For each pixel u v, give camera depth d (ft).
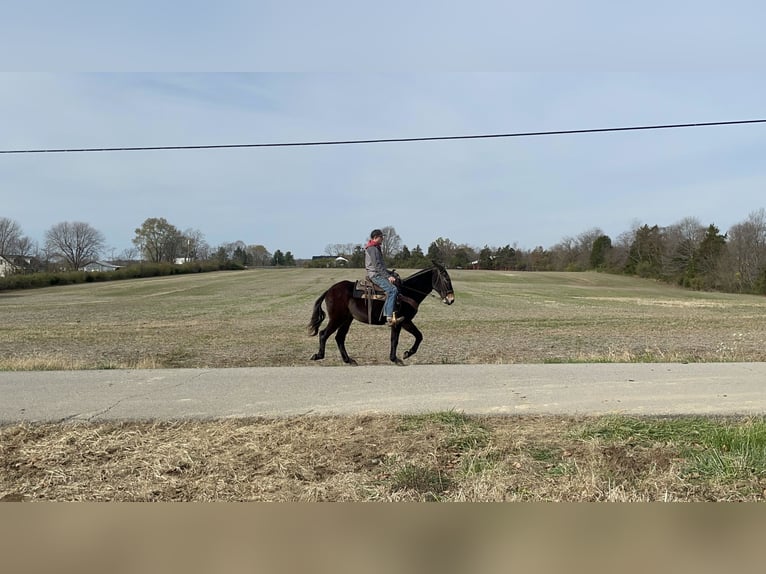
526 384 29.91
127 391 29.12
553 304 139.03
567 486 16.56
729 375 31.89
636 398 26.63
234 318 99.66
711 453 18.85
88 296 179.32
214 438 21.49
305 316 103.14
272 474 18.13
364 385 30.01
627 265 335.47
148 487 17.24
